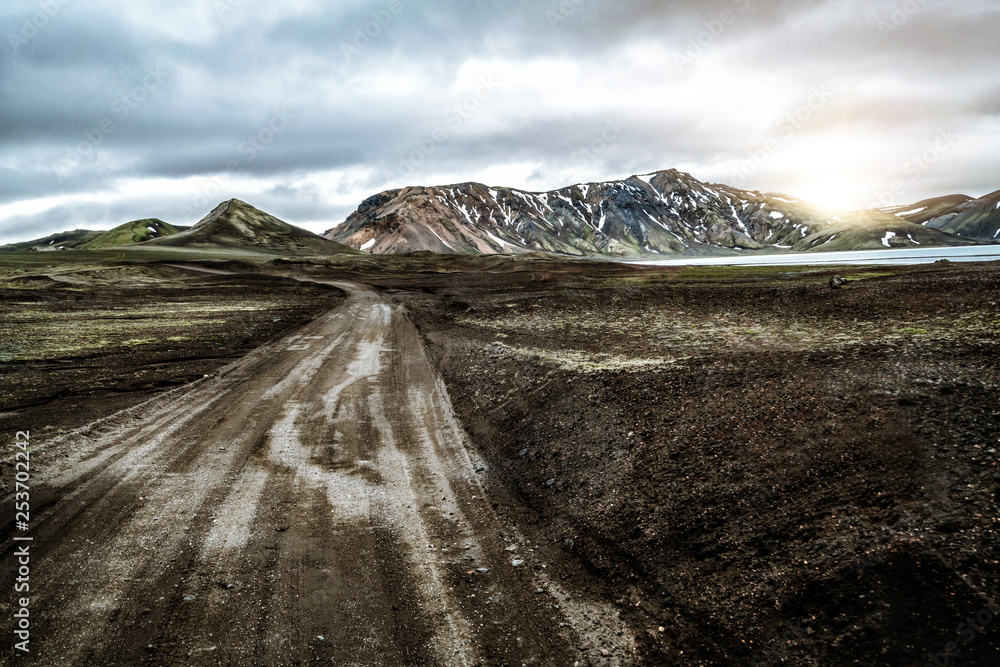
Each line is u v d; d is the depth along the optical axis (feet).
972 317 50.03
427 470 29.96
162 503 25.13
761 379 30.37
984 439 19.38
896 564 15.03
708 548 18.40
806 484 19.65
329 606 17.79
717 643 15.06
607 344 53.88
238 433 35.86
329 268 323.37
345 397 45.93
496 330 73.67
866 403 24.07
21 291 146.72
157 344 70.38
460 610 17.79
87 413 38.55
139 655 15.39
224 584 18.85
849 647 13.70
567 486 25.09
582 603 17.90
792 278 156.04
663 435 26.30
